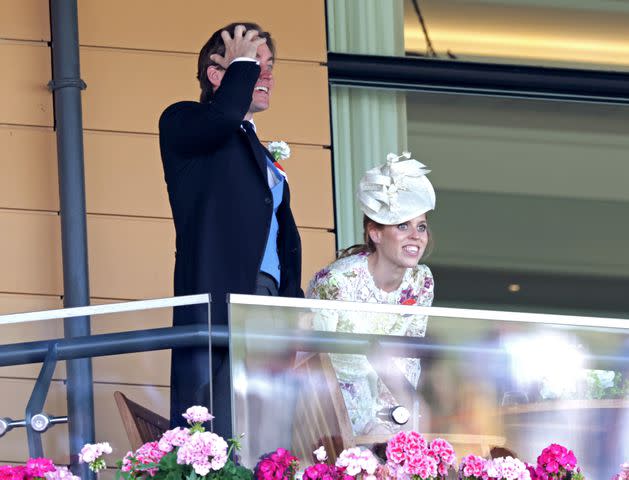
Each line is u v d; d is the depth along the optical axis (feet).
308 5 88.33
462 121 91.91
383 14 89.92
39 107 82.58
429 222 92.73
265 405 51.65
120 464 51.29
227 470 49.62
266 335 52.19
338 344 52.85
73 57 81.35
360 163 87.30
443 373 53.67
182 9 85.87
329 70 87.76
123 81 84.07
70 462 51.44
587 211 94.07
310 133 86.38
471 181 92.68
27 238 80.69
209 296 52.08
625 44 95.45
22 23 83.61
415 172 59.93
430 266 92.79
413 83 89.86
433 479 51.72
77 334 52.21
